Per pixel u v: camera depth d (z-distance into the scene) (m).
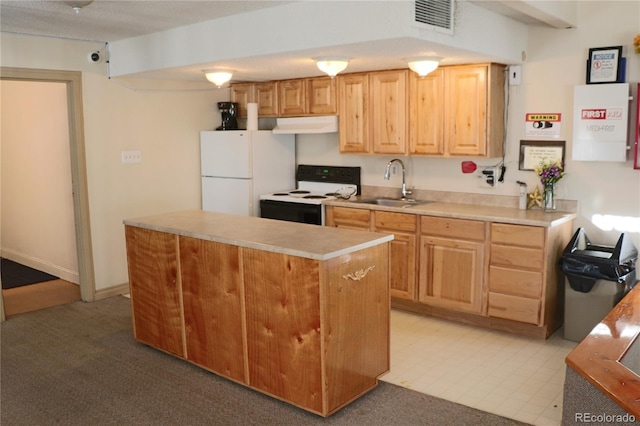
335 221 4.97
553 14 3.67
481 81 4.24
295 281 2.92
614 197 4.06
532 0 3.40
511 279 4.01
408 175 5.12
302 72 4.84
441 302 4.38
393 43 3.32
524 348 3.87
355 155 5.39
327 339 2.86
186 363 3.70
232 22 3.93
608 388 1.57
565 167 4.24
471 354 3.77
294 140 5.95
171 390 3.31
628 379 1.62
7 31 4.38
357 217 4.80
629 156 3.96
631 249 3.89
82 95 4.85
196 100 5.77
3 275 5.97
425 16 3.20
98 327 4.41
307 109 5.33
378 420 2.93
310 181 5.84
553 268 3.97
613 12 3.93
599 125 3.97
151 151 5.41
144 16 3.91
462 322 4.38
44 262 6.07
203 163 5.84
